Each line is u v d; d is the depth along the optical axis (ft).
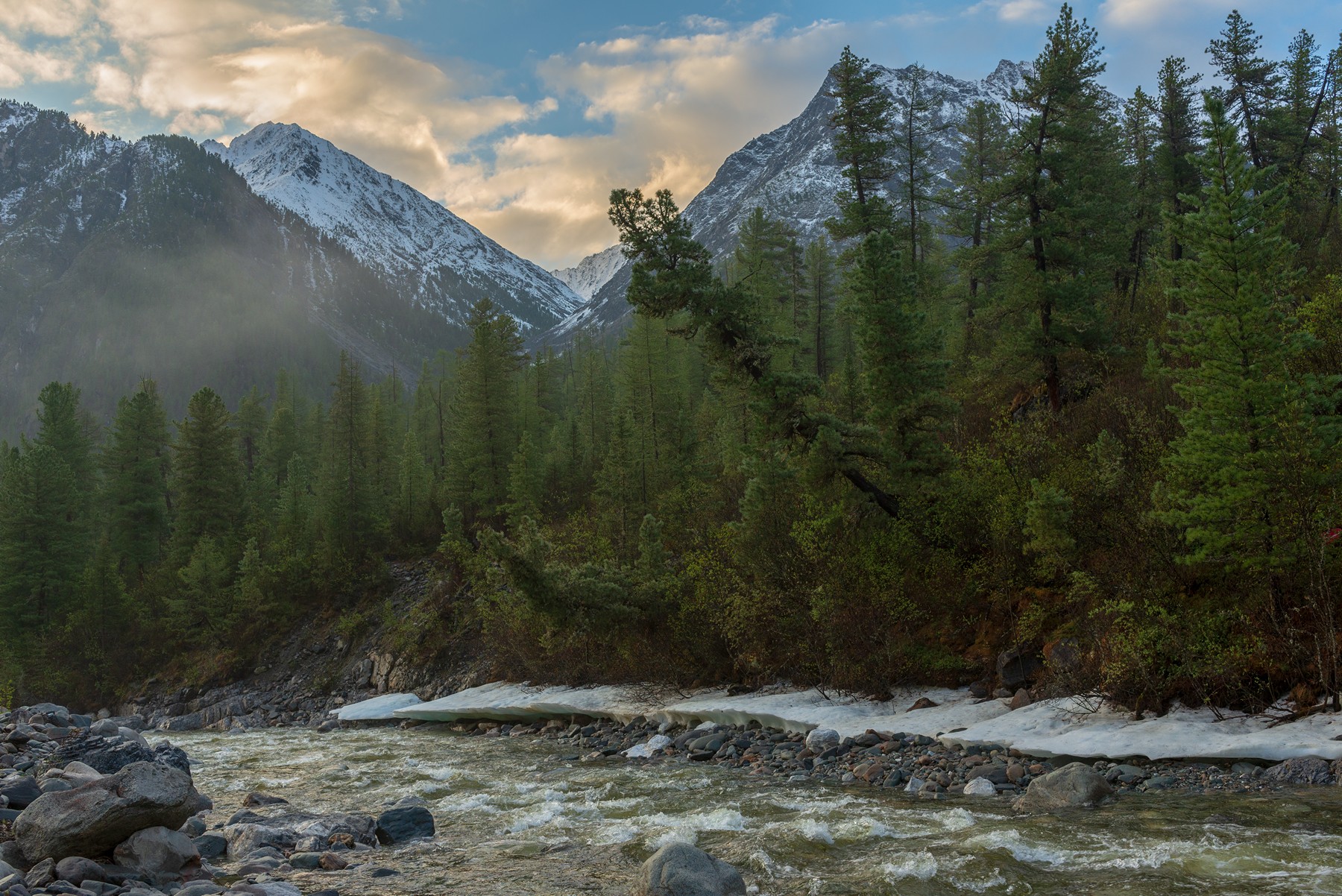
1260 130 132.05
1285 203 42.63
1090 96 96.73
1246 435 39.86
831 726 52.70
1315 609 36.63
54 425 228.43
